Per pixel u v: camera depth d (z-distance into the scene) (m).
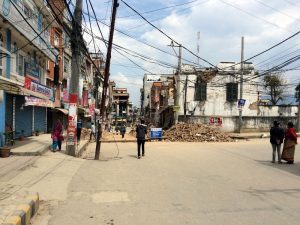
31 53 24.53
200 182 11.38
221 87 48.88
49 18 26.92
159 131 35.41
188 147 25.80
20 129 23.19
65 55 38.16
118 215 7.57
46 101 24.16
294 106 50.12
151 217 7.40
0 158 15.20
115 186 10.66
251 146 26.42
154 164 15.88
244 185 10.90
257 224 6.86
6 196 7.86
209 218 7.29
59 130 18.84
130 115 144.25
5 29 18.20
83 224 6.95
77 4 17.25
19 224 6.10
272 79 62.31
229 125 47.03
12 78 19.78
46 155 16.84
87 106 53.81
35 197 7.82
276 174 13.16
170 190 10.11
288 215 7.50
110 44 18.86
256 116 47.81
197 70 49.00
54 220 7.22
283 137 16.45
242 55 43.03
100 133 18.17
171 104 49.09
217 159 17.95
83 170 13.73
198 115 47.53
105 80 18.94
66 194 9.55
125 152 22.19
